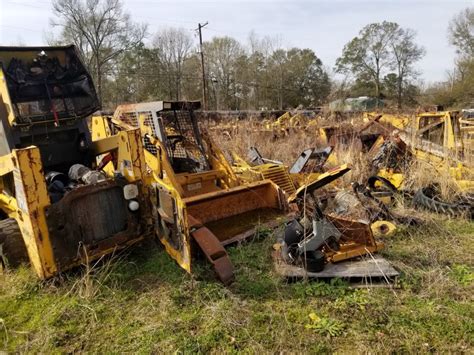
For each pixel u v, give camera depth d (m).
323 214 3.98
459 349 2.74
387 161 7.05
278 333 2.98
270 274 3.85
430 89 52.22
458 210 5.34
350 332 2.96
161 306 3.38
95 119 6.03
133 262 4.08
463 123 11.88
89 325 3.18
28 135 4.52
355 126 9.39
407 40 58.41
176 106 5.50
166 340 2.93
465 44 48.94
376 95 57.19
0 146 4.52
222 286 3.63
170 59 49.69
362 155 7.54
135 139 4.20
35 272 3.85
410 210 5.63
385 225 4.83
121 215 4.12
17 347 2.94
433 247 4.43
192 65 50.00
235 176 5.58
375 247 4.02
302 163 6.83
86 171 4.52
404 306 3.26
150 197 4.23
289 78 52.78
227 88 51.47
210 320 3.14
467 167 6.43
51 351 2.89
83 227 3.83
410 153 7.10
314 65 53.53
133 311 3.35
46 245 3.58
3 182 4.28
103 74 45.25
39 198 3.51
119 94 47.59
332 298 3.41
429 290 3.46
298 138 10.93
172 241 3.96
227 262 3.75
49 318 3.26
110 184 4.02
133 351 2.85
